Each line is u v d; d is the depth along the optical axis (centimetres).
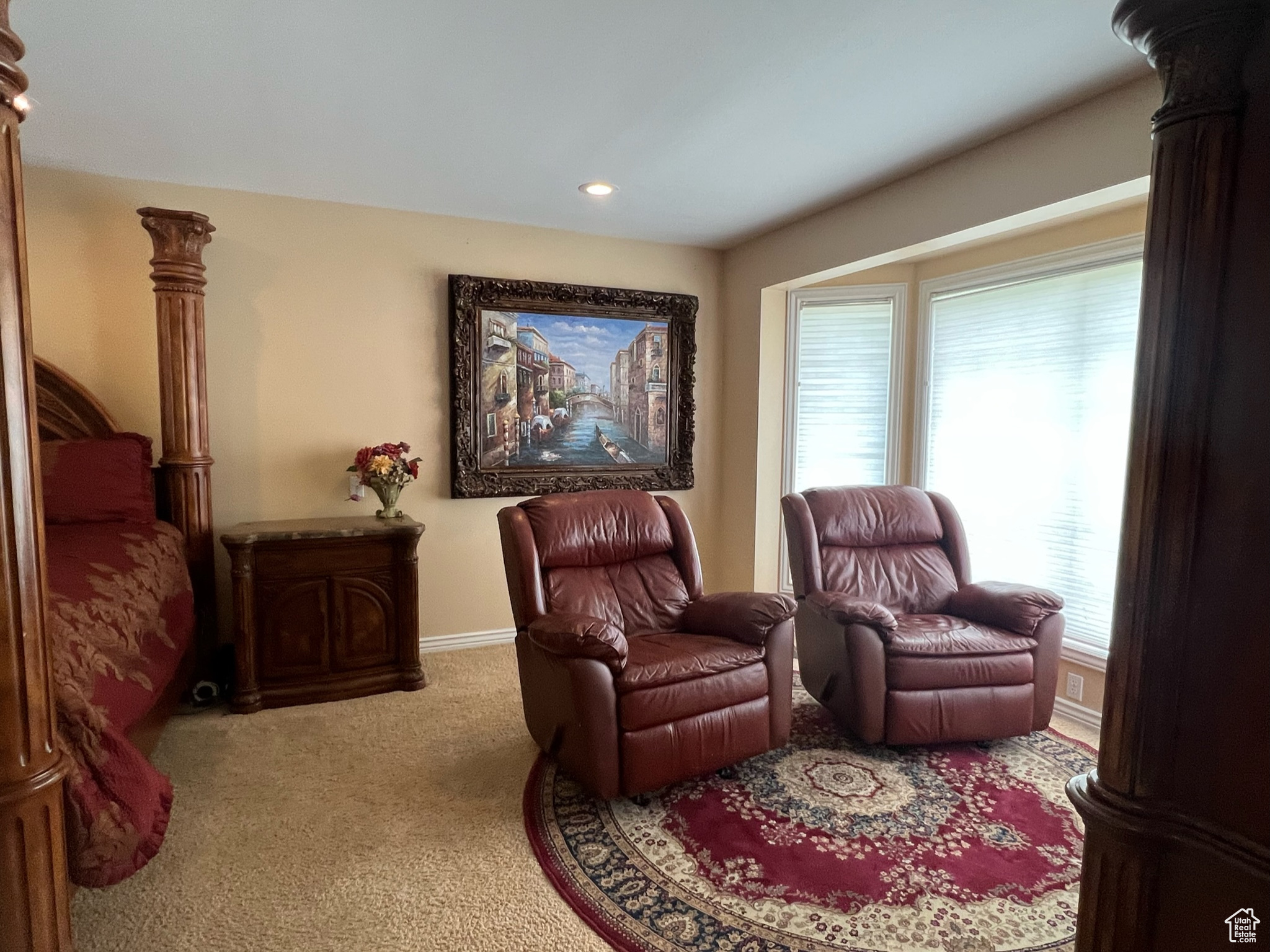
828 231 362
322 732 286
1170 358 96
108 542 243
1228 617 92
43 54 206
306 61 211
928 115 249
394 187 330
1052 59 210
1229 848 91
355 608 323
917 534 335
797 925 178
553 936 173
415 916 180
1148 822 99
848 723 276
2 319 110
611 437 423
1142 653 99
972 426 372
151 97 235
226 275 335
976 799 241
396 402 374
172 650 231
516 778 251
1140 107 222
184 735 281
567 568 278
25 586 116
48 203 302
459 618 397
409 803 233
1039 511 337
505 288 384
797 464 436
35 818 118
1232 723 91
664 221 387
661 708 228
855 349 419
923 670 265
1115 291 303
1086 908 108
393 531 324
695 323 441
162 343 302
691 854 208
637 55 208
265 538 303
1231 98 91
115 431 307
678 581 299
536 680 251
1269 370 87
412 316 374
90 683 155
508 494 398
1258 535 88
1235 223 91
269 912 180
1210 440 93
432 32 195
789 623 262
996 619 289
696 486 458
